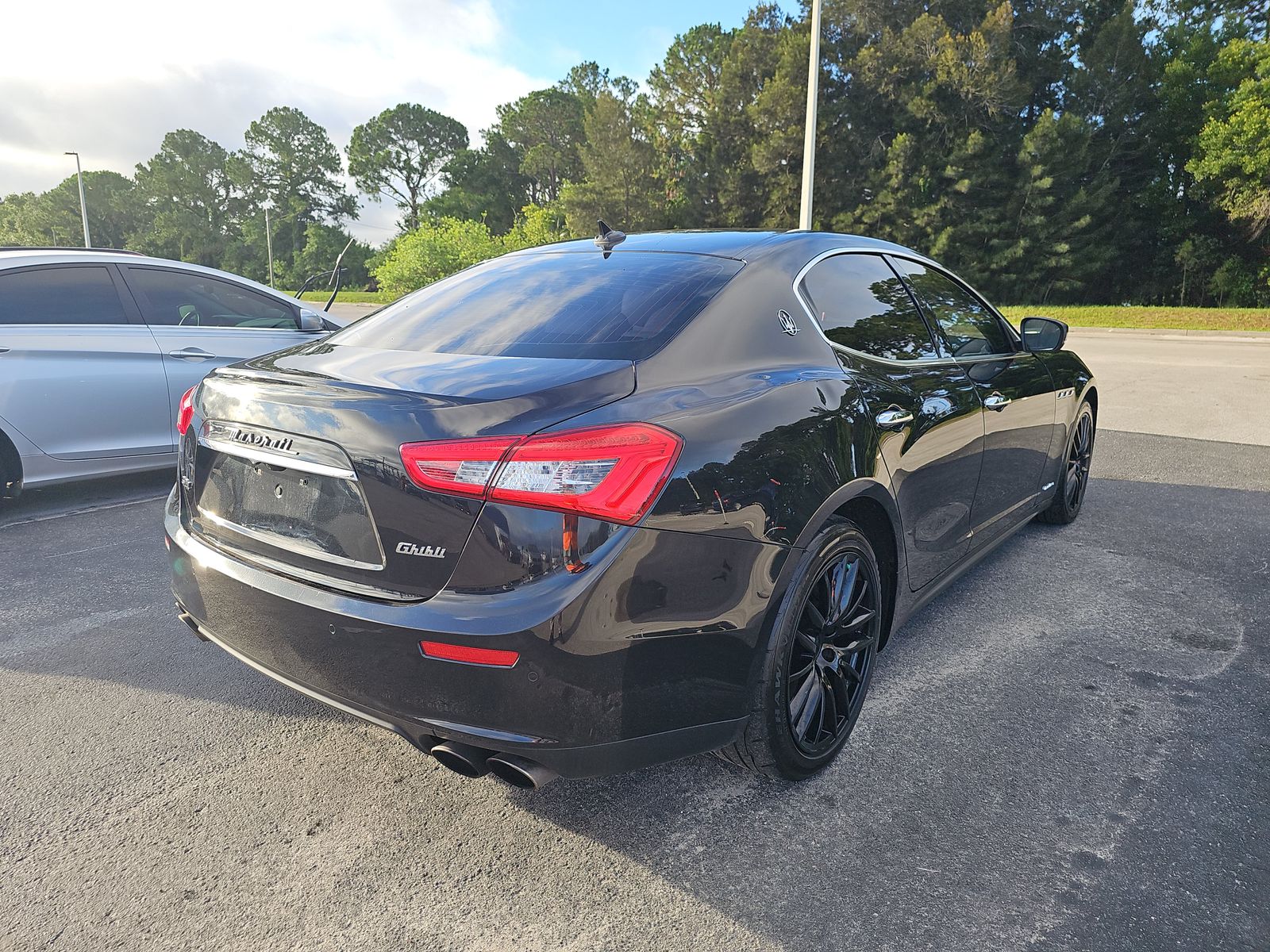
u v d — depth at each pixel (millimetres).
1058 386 3871
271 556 1953
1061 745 2381
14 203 120000
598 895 1811
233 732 2494
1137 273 38438
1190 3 37875
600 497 1627
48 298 4691
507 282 2553
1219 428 7340
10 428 4504
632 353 1971
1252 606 3398
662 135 49906
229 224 105000
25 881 1852
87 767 2297
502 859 1933
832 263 2646
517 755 1691
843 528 2162
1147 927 1688
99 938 1684
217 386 2131
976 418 2945
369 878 1869
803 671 2123
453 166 84375
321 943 1676
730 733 1926
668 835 2012
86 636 3146
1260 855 1909
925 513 2645
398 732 1802
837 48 37500
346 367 2053
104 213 109938
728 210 42031
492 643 1604
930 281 3182
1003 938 1666
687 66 48781
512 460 1615
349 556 1800
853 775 2246
